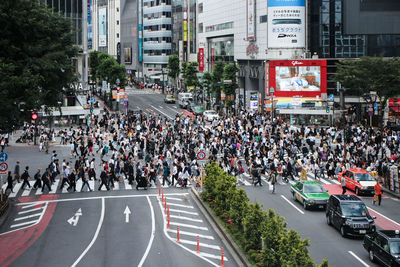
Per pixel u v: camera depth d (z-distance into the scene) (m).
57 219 29.89
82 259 22.61
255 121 79.06
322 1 87.50
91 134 62.53
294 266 16.78
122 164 42.44
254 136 57.44
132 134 59.34
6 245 25.02
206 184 33.78
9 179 37.09
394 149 49.53
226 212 28.98
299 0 87.56
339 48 88.06
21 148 58.81
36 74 32.81
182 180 39.25
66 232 27.16
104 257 22.88
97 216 30.52
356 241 25.27
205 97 117.75
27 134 64.38
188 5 147.50
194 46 146.88
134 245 24.70
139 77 179.25
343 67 81.00
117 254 23.30
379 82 69.38
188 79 119.81
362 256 22.84
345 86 77.25
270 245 19.25
